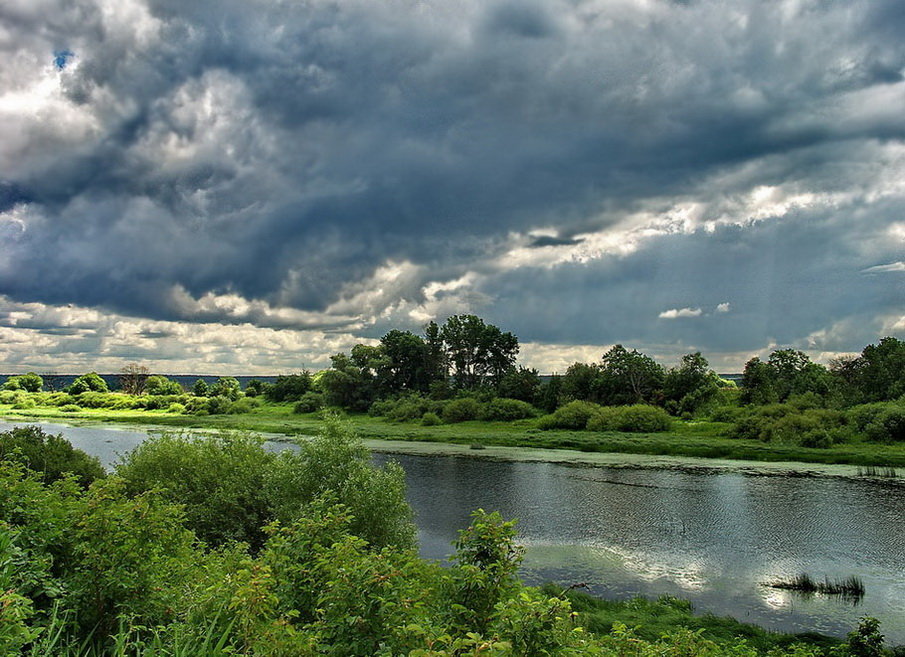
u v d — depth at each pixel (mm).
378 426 117938
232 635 6609
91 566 7086
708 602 27984
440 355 161125
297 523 8242
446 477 61969
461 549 7336
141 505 7582
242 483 30031
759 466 68188
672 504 48719
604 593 29188
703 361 118375
